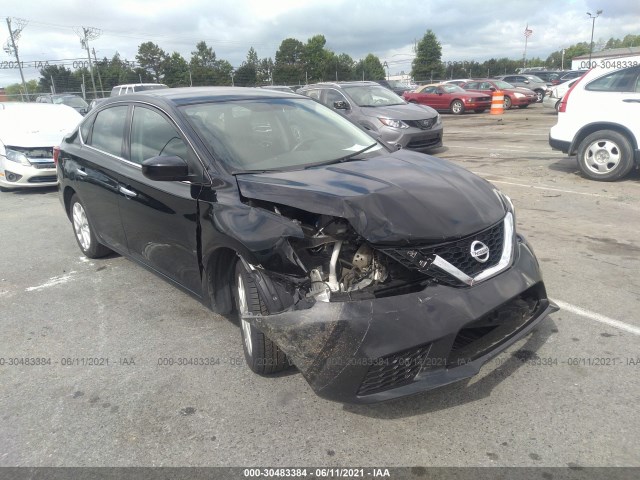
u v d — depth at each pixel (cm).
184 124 383
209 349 373
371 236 273
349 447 271
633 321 381
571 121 845
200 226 345
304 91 1309
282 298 284
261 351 315
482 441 271
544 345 354
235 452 271
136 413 305
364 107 1169
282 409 303
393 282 282
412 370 264
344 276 284
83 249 574
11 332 412
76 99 2411
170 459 269
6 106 1048
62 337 401
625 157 799
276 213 305
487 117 2212
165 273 413
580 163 850
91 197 499
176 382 334
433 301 268
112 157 465
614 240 555
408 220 281
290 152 386
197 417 299
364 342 256
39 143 935
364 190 298
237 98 436
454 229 284
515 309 299
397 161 371
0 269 554
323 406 304
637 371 322
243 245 297
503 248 305
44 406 316
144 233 421
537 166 989
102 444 281
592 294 427
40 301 468
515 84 3055
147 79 6662
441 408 297
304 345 266
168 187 378
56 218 764
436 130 1140
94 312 441
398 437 277
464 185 329
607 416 284
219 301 361
